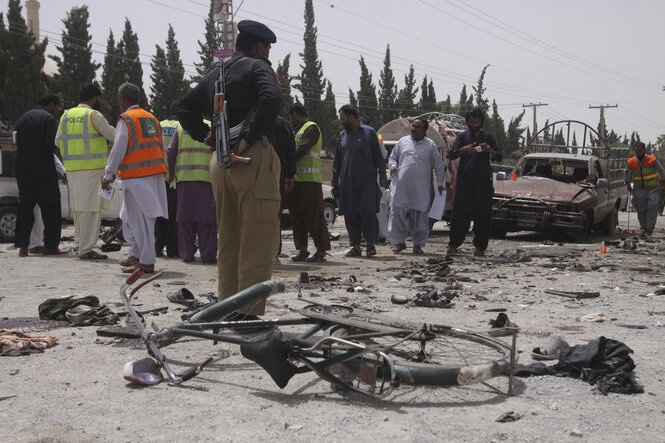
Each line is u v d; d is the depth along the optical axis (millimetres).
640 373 3404
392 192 9953
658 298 5871
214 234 8070
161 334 3297
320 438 2477
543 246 11547
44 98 8883
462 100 77812
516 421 2686
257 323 3455
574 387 3146
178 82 44156
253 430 2559
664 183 14086
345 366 3141
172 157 8062
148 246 6934
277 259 8602
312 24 58500
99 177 8195
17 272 7031
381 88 65688
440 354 3416
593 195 12922
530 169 14391
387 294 5984
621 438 2514
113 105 38469
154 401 2902
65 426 2592
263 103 3949
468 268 8094
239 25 4289
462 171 9461
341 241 12344
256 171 4062
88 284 6250
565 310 5238
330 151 57719
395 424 2631
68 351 3770
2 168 11883
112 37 44562
